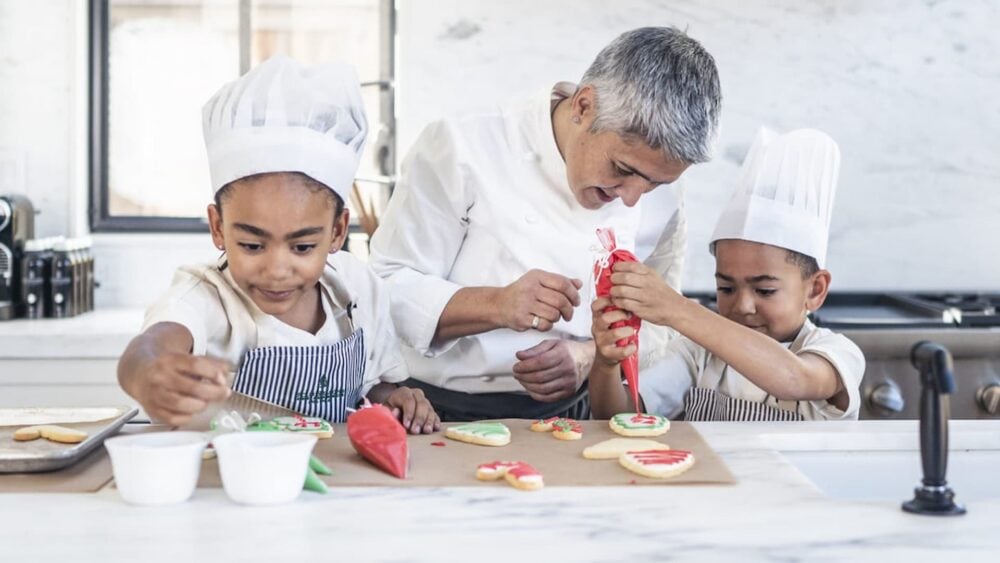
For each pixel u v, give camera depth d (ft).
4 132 9.43
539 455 3.98
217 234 4.53
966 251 9.87
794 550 2.91
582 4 9.43
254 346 4.59
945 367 3.23
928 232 9.84
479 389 5.56
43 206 9.50
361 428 3.79
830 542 2.98
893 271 9.84
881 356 7.77
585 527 3.10
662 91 4.50
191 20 9.66
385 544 2.94
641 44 4.64
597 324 4.81
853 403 5.08
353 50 9.71
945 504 3.24
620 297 4.76
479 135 5.51
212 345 4.54
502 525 3.11
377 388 5.06
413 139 9.56
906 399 7.80
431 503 3.33
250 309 4.59
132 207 9.80
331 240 4.46
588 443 4.18
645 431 4.25
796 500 3.39
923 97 9.71
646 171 4.68
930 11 9.62
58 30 9.37
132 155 9.75
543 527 3.10
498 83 9.50
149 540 2.96
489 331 5.37
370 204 9.18
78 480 3.57
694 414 5.63
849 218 9.78
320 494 3.43
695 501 3.37
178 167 9.79
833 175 5.50
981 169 9.81
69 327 8.30
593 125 4.70
